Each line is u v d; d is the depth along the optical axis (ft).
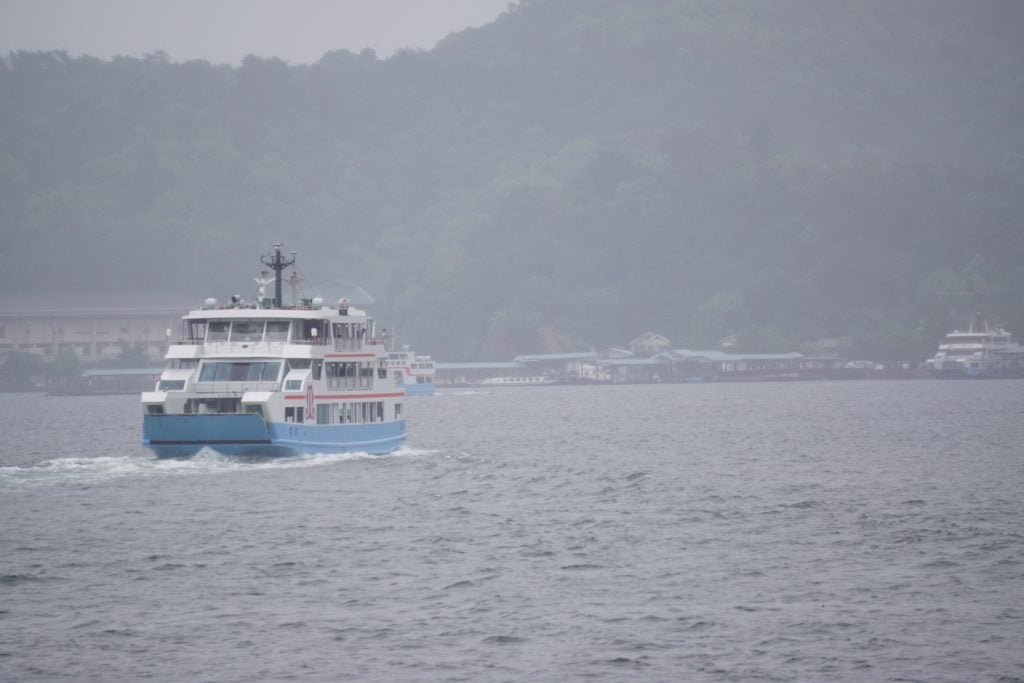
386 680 534.78
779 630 599.98
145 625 612.70
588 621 615.98
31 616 630.33
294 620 620.49
